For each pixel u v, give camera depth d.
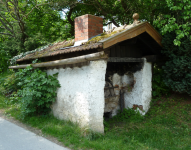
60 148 3.36
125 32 3.84
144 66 5.13
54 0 8.98
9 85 7.41
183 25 4.20
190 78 4.39
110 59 4.21
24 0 11.12
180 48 4.43
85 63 3.96
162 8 5.51
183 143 3.52
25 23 11.38
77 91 4.21
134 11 8.70
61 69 4.81
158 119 4.68
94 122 3.93
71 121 4.41
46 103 5.05
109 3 9.79
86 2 9.83
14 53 10.97
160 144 3.53
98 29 5.31
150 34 4.43
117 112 5.53
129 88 5.45
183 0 4.20
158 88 5.43
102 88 4.05
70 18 11.34
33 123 4.60
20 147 3.38
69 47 5.05
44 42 10.68
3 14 11.22
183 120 4.39
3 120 4.99
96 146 3.31
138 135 3.93
